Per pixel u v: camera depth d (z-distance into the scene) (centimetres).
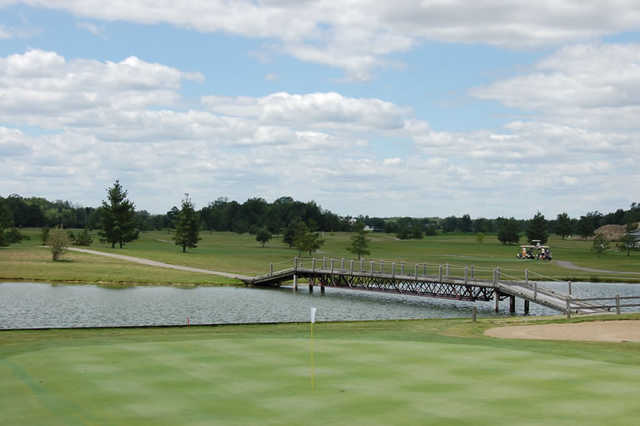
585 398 1322
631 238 14825
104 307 4666
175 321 4059
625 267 10375
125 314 4338
